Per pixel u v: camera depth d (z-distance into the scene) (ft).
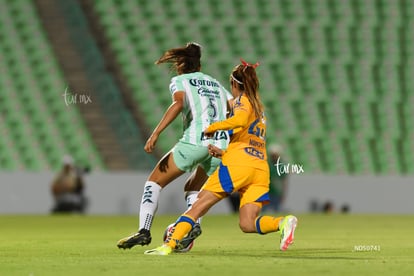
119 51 248.73
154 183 78.33
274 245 95.30
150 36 253.24
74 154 228.63
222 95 79.66
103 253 78.54
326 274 56.29
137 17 255.50
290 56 259.39
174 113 76.23
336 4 268.82
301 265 63.41
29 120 231.09
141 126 236.84
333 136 248.32
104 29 252.01
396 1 270.46
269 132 245.45
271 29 262.26
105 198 216.13
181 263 65.00
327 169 243.81
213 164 78.79
